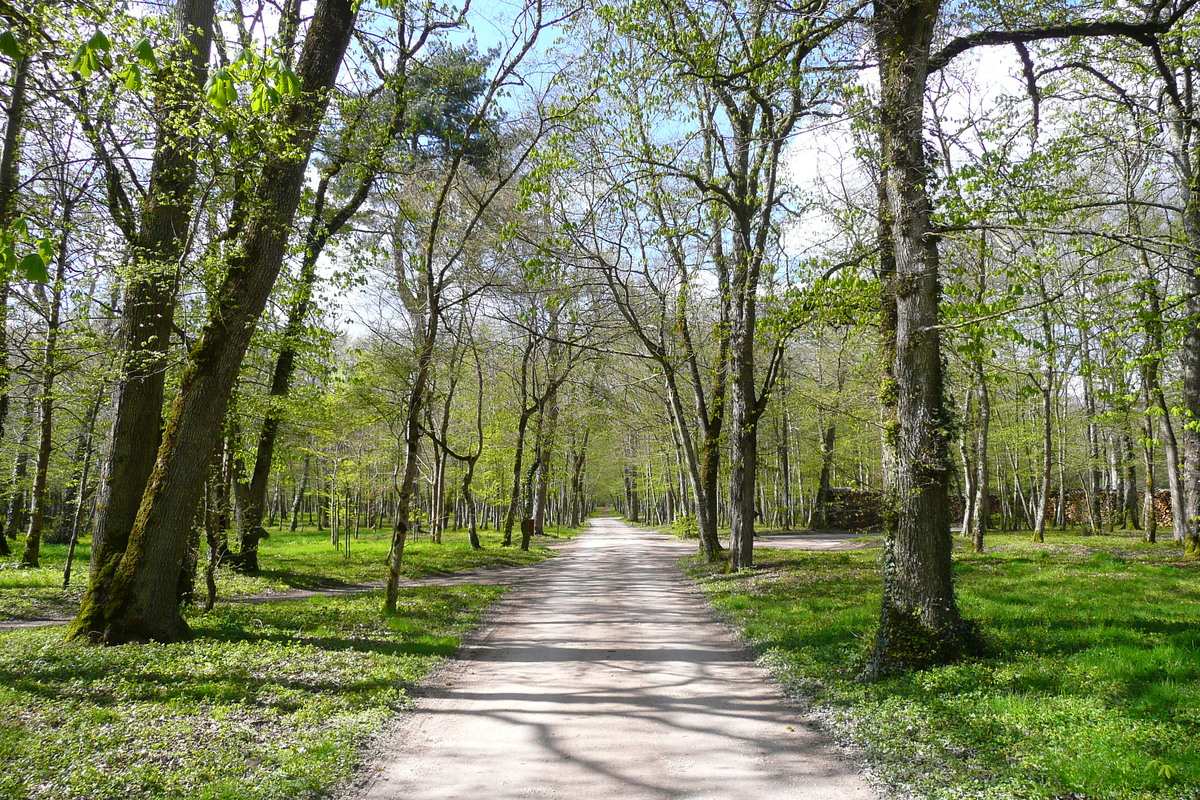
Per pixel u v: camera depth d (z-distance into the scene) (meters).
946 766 5.17
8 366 11.72
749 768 5.37
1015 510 48.44
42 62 7.05
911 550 7.86
